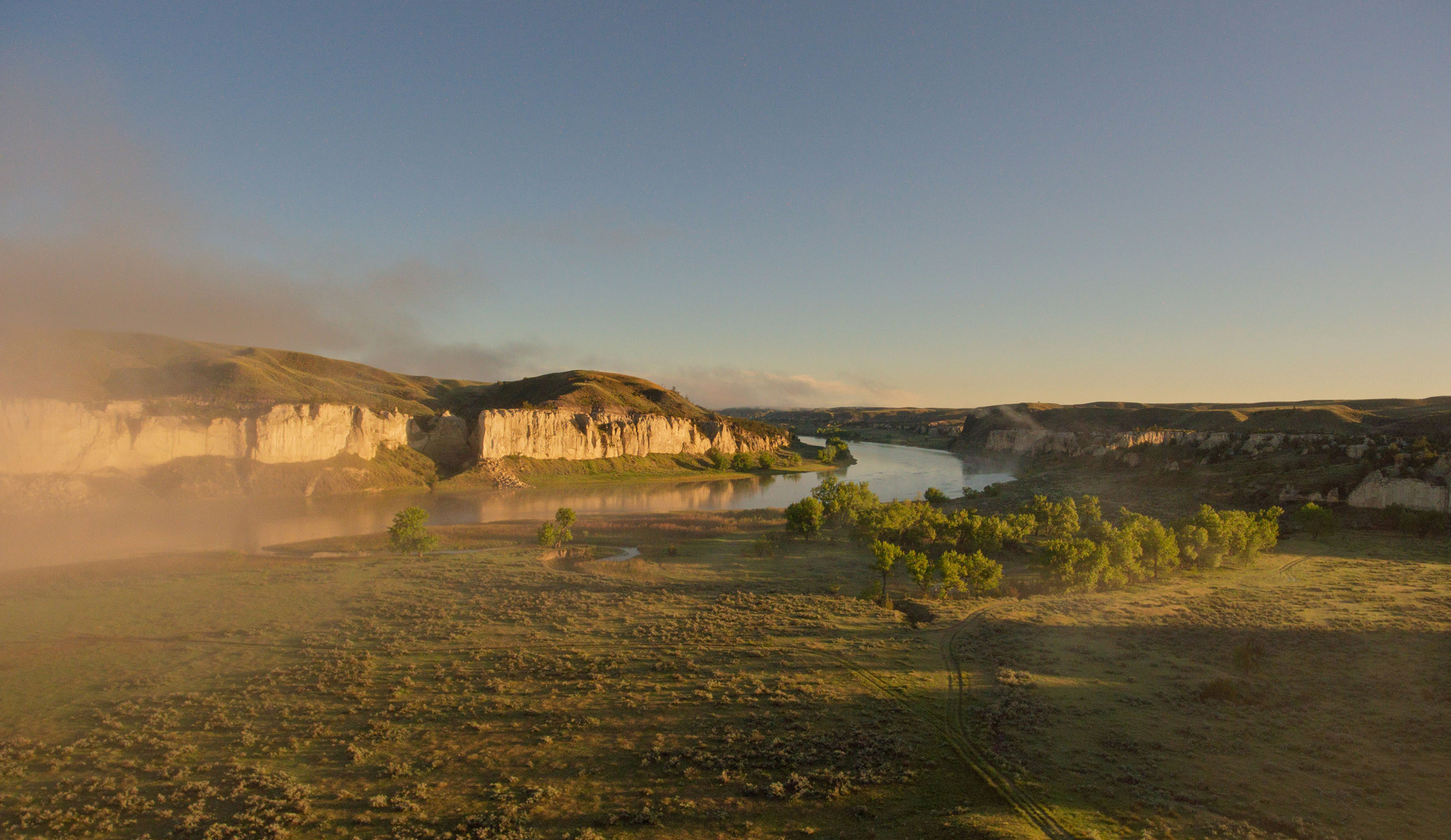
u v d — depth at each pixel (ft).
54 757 103.14
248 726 113.91
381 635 164.96
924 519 304.50
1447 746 98.43
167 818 85.97
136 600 197.16
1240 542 249.14
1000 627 168.04
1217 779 88.58
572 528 350.02
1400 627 163.02
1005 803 82.89
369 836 81.30
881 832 78.18
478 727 112.47
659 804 86.94
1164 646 153.28
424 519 284.00
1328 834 73.15
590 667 141.59
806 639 160.35
